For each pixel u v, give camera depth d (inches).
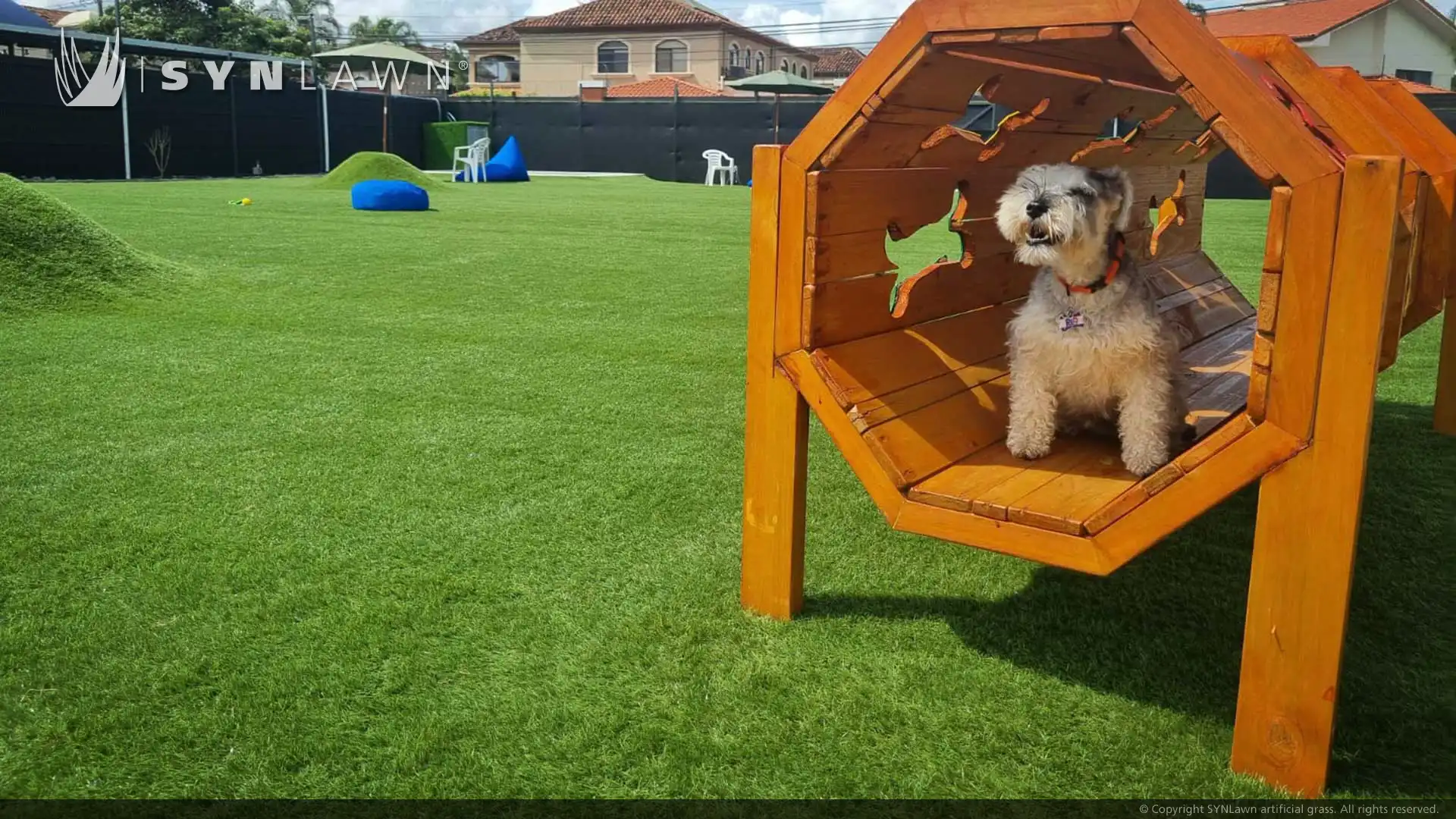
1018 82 118.6
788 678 103.7
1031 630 114.6
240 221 522.9
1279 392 82.0
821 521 147.5
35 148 846.5
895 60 96.1
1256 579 85.9
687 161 1193.4
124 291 289.9
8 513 140.6
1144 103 153.1
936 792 86.2
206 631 110.7
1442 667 107.0
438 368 228.1
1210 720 97.3
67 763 88.0
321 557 129.8
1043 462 115.3
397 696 99.4
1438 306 163.2
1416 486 165.0
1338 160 82.7
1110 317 109.3
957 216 138.3
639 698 99.8
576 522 143.4
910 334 129.3
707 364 237.1
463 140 1237.1
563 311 299.6
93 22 1827.0
